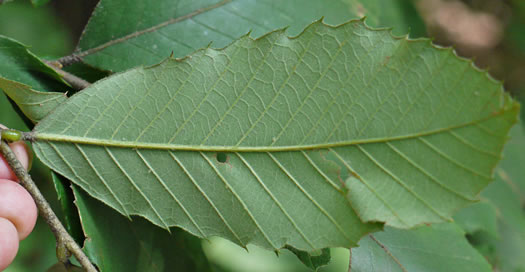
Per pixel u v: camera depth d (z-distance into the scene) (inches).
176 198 12.6
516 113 11.7
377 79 12.1
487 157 11.9
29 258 22.2
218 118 12.5
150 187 12.6
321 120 12.4
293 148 12.5
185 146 12.5
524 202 19.2
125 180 12.6
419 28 17.1
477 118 11.9
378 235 13.5
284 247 13.0
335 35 12.1
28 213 12.2
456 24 44.4
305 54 12.2
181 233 14.0
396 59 12.1
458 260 13.8
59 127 12.5
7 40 12.8
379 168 12.3
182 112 12.5
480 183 12.0
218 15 13.8
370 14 15.9
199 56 12.3
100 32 13.5
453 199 12.1
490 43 43.4
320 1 14.7
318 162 12.4
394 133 12.2
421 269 13.5
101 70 13.5
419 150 12.2
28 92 12.3
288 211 12.6
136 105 12.5
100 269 12.7
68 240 12.4
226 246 21.9
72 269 12.5
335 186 12.4
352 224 12.4
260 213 12.6
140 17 13.6
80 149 12.5
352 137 12.3
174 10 13.7
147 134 12.5
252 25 13.9
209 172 12.6
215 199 12.6
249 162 12.6
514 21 40.6
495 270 17.5
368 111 12.2
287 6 14.2
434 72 12.0
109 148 12.5
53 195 19.4
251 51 12.3
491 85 11.8
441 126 12.0
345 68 12.2
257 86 12.4
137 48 13.5
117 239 13.1
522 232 18.2
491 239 17.7
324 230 12.5
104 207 13.0
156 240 13.6
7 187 12.2
